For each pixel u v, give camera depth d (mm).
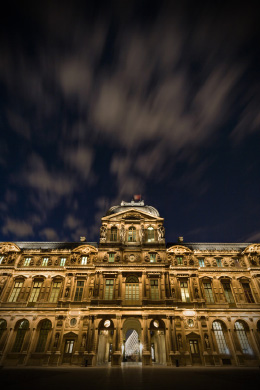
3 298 40125
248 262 43625
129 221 47188
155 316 36344
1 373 20516
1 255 45000
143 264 40844
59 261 44656
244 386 12680
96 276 39938
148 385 13156
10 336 36688
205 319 37719
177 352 33812
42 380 15367
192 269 42312
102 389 11445
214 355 34750
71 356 34938
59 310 38312
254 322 37719
